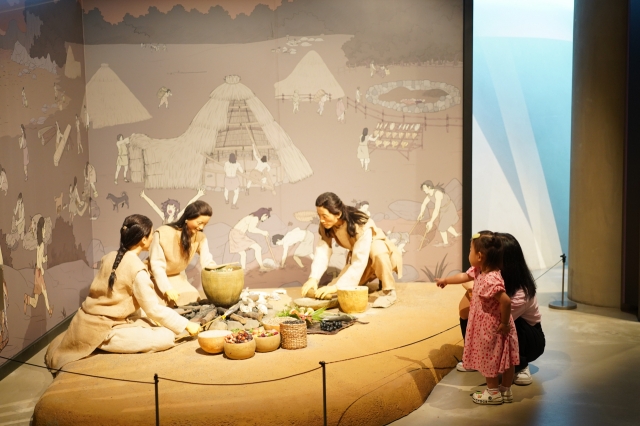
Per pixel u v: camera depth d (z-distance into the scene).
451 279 4.07
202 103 6.55
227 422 3.30
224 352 4.18
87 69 6.43
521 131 7.40
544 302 6.49
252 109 6.59
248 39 6.53
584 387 4.04
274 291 6.12
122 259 4.44
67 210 5.84
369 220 5.74
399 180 6.77
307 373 3.84
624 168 6.06
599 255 6.24
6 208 4.54
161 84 6.51
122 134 6.51
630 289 6.07
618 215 6.14
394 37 6.63
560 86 7.48
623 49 6.00
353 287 5.45
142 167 6.55
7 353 4.53
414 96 6.70
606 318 5.80
